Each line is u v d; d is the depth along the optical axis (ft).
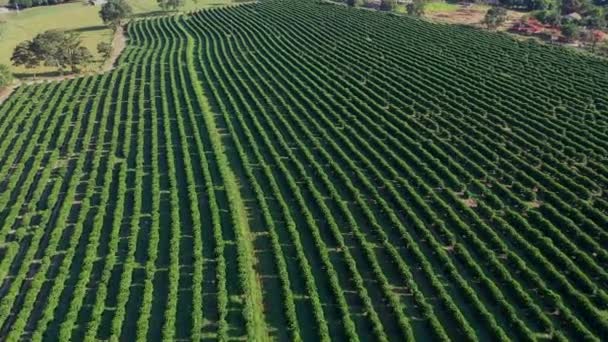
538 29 467.93
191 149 256.11
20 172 234.38
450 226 199.52
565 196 215.10
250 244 190.19
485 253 179.83
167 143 254.27
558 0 558.97
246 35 437.17
